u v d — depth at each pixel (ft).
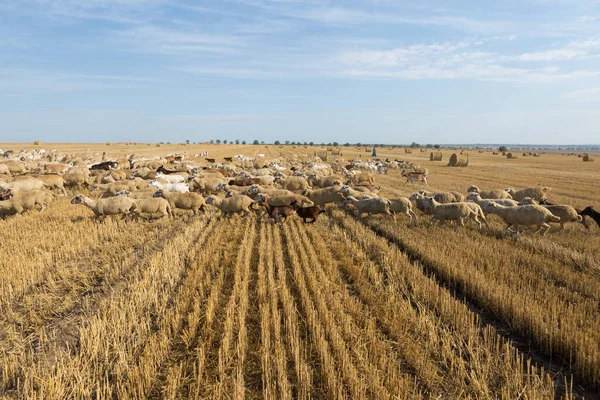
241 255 39.09
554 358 23.26
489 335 25.18
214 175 101.19
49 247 41.32
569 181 114.62
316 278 33.68
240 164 161.99
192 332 24.40
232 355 22.29
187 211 65.31
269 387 18.95
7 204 56.85
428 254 39.09
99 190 80.43
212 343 23.85
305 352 22.13
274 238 47.26
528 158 273.33
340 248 42.78
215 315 27.09
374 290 31.73
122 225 52.65
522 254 39.11
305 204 65.36
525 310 26.30
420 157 260.83
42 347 23.68
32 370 20.30
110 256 39.93
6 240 43.57
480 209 52.47
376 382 19.35
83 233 47.01
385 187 100.22
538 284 31.35
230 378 20.61
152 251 41.42
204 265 36.50
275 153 284.41
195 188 81.97
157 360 21.85
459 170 156.56
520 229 51.57
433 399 19.25
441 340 23.86
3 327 26.14
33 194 58.80
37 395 19.44
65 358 22.47
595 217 50.62
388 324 26.13
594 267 35.35
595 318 26.16
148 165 128.77
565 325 23.86
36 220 53.83
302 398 18.94
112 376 20.92
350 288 32.71
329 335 24.16
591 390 20.58
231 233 49.49
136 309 27.55
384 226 53.26
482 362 22.00
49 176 79.46
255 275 34.91
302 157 236.63
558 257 39.06
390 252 39.73
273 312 25.58
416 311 28.53
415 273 33.88
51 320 27.25
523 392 18.62
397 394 19.24
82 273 35.01
